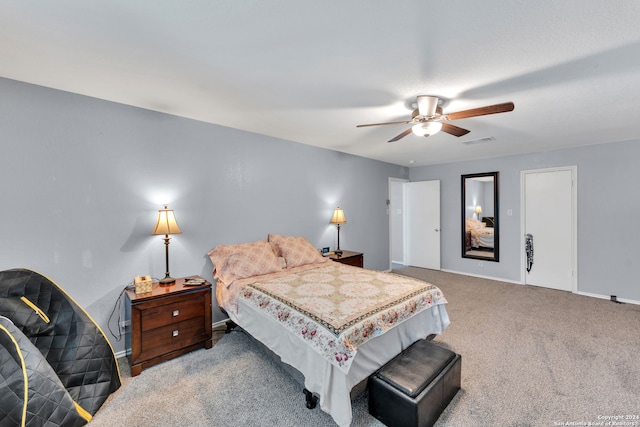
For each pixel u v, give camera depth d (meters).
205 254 3.09
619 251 3.88
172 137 2.84
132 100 2.47
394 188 6.50
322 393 1.63
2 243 2.06
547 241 4.49
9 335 1.65
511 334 2.88
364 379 1.80
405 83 2.10
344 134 3.53
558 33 1.50
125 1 1.27
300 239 3.71
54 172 2.24
